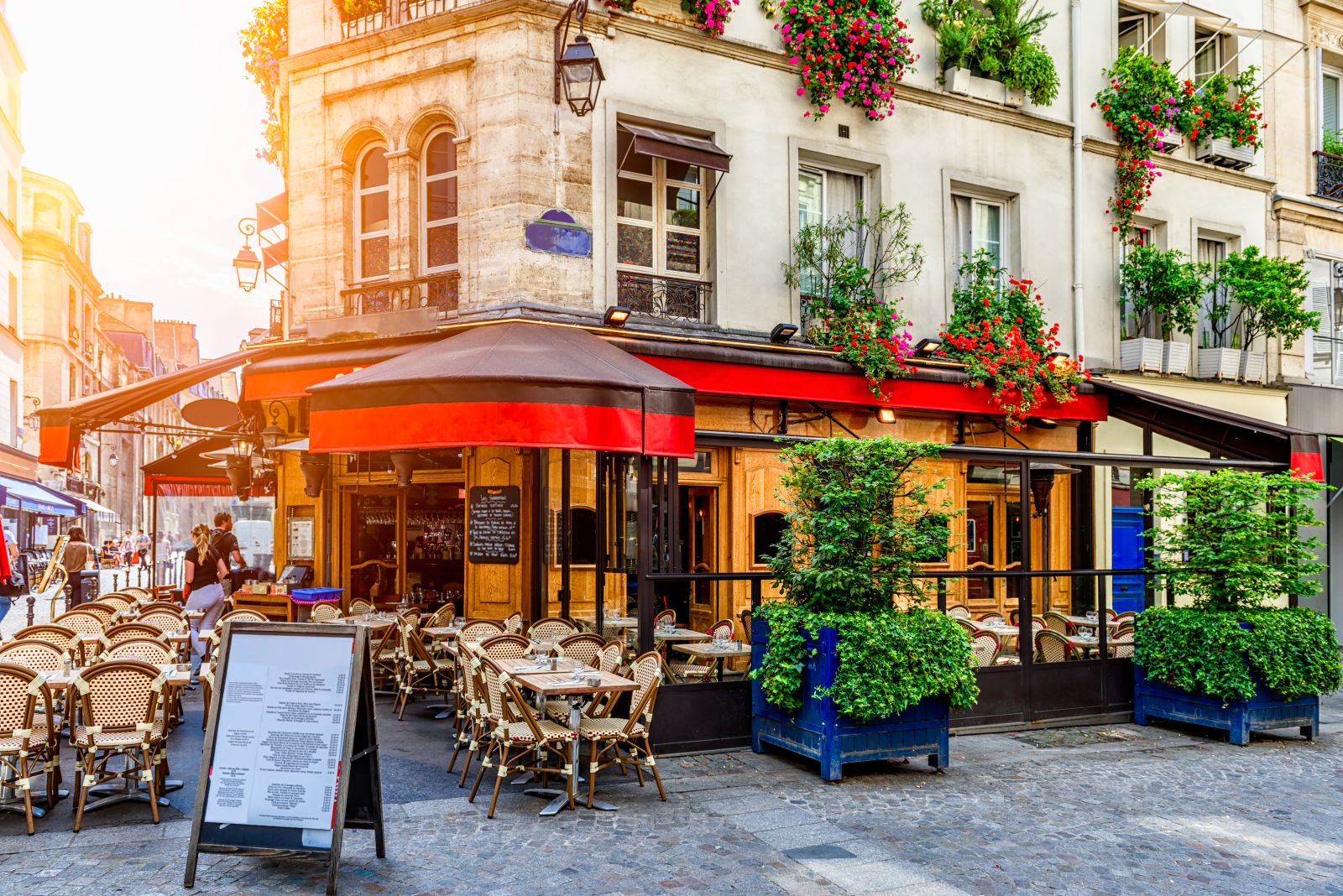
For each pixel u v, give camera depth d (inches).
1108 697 383.9
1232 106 601.3
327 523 462.0
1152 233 600.1
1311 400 641.6
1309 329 639.8
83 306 1563.7
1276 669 346.6
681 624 460.1
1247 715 349.7
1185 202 601.6
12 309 1121.4
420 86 433.7
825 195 497.7
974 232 540.4
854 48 472.7
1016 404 512.1
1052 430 553.3
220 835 196.2
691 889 200.5
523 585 410.9
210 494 710.5
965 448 353.4
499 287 411.5
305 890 195.0
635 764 274.4
